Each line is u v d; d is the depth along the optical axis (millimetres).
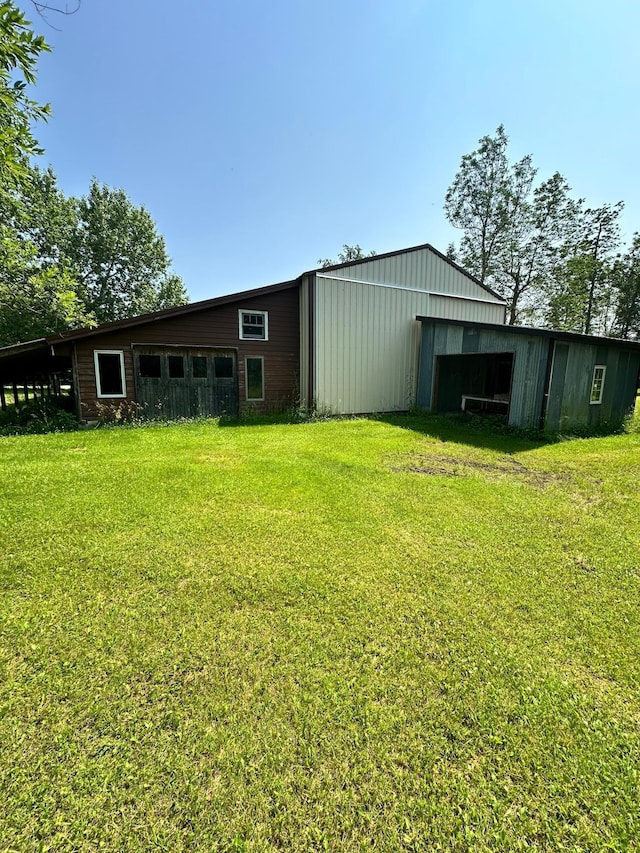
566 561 3043
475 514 3947
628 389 10547
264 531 3496
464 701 1763
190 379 10188
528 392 8562
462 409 11852
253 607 2438
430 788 1389
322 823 1277
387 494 4496
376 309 11375
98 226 23203
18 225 19281
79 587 2629
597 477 5355
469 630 2246
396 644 2125
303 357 11133
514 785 1407
